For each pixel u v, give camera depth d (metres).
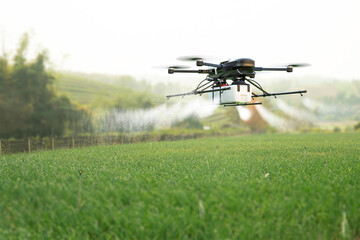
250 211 3.61
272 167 5.36
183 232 3.29
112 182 4.41
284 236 3.32
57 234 3.38
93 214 3.51
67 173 4.99
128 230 3.31
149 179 4.44
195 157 6.81
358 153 7.36
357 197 3.84
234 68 4.84
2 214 3.64
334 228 3.44
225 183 4.22
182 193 3.80
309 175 4.77
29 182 4.52
